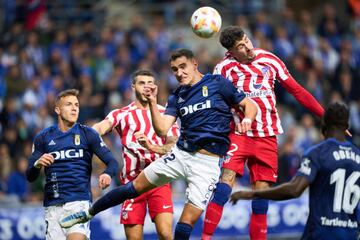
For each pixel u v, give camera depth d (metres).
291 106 52.69
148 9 66.69
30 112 48.81
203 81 23.64
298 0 70.19
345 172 20.67
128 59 53.94
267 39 56.72
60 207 25.19
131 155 27.59
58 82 51.25
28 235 37.62
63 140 25.34
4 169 44.03
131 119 27.62
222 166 25.30
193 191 23.33
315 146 20.92
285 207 39.41
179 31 62.62
